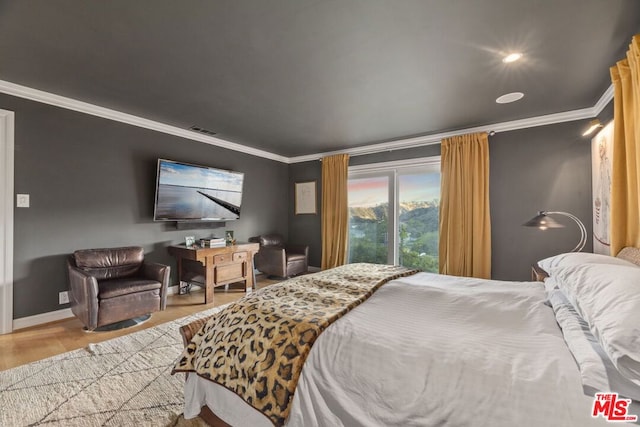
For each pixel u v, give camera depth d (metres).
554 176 3.37
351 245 5.08
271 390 1.12
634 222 2.00
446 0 1.55
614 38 1.87
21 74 2.42
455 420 0.83
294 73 2.38
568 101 2.92
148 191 3.71
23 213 2.74
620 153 2.10
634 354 0.79
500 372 0.90
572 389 0.80
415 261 4.44
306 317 1.32
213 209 4.32
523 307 1.50
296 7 1.61
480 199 3.70
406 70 2.32
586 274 1.33
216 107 3.15
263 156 5.32
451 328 1.25
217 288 4.34
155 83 2.58
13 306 2.68
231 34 1.87
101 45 1.99
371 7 1.61
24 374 1.96
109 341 2.47
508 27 1.77
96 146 3.23
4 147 2.62
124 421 1.53
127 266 3.24
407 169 4.51
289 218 5.85
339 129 3.91
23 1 1.55
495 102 2.95
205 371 1.32
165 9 1.63
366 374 1.03
